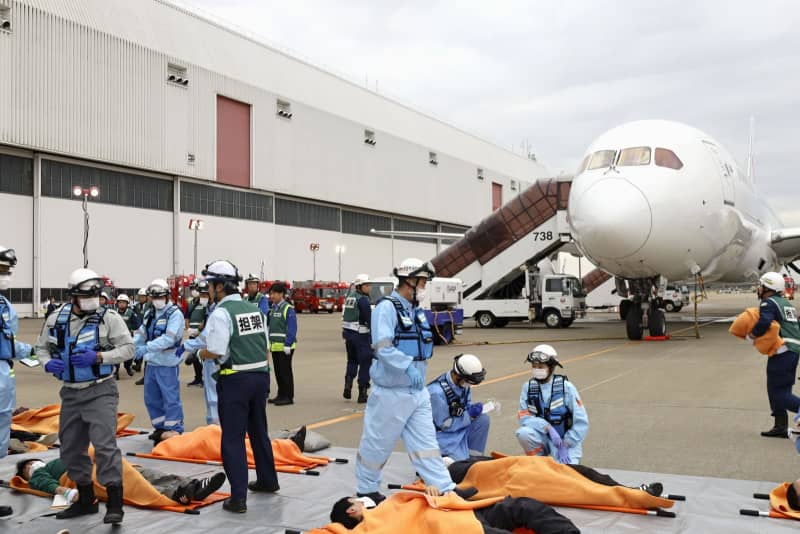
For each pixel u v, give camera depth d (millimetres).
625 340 21859
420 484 6234
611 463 7074
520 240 31078
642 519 5316
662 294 20703
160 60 46531
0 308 7059
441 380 6660
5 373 7180
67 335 5512
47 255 41281
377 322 5414
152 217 47250
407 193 71812
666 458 7254
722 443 7898
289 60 58812
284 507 5777
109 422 5480
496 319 30734
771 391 8133
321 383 13766
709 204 19344
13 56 38219
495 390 12016
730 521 5258
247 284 12156
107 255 44469
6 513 5637
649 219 18266
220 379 5918
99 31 42781
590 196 18891
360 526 4719
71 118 41219
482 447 7105
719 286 31375
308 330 32844
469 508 4918
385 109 70438
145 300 17359
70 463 5582
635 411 9891
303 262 60656
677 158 19203
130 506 5824
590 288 45781
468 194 82500
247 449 7316
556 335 25016
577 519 5320
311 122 59406
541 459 5902
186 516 5555
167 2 48438
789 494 5430
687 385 12258
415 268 5469
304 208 60906
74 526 5324
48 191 41375
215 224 51625
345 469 6941
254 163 53719
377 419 5484
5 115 37906
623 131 20219
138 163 45094
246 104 53438
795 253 28906
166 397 8320
